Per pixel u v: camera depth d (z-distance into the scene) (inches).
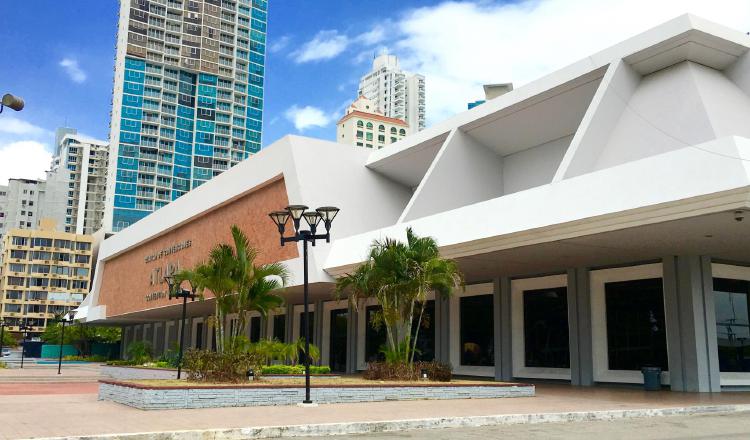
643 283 901.2
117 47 4653.1
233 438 410.6
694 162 607.8
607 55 954.7
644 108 907.4
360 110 5398.6
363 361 1343.5
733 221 643.5
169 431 397.7
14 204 5017.2
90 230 5492.1
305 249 633.6
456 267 829.8
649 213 645.3
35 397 757.3
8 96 505.7
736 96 895.7
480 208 849.5
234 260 788.0
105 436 376.5
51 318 3951.8
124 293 2242.9
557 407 599.2
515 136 1176.2
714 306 855.7
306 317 626.5
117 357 3100.4
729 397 729.0
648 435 424.8
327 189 1248.8
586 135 852.6
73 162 5600.4
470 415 511.2
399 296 813.9
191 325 2164.1
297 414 522.6
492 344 1104.8
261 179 1348.4
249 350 779.4
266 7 5029.5
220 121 4675.2
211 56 4672.7
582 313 957.2
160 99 4453.7
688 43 879.1
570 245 789.9
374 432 448.1
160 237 1968.5
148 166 4377.5
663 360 859.4
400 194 1368.1
